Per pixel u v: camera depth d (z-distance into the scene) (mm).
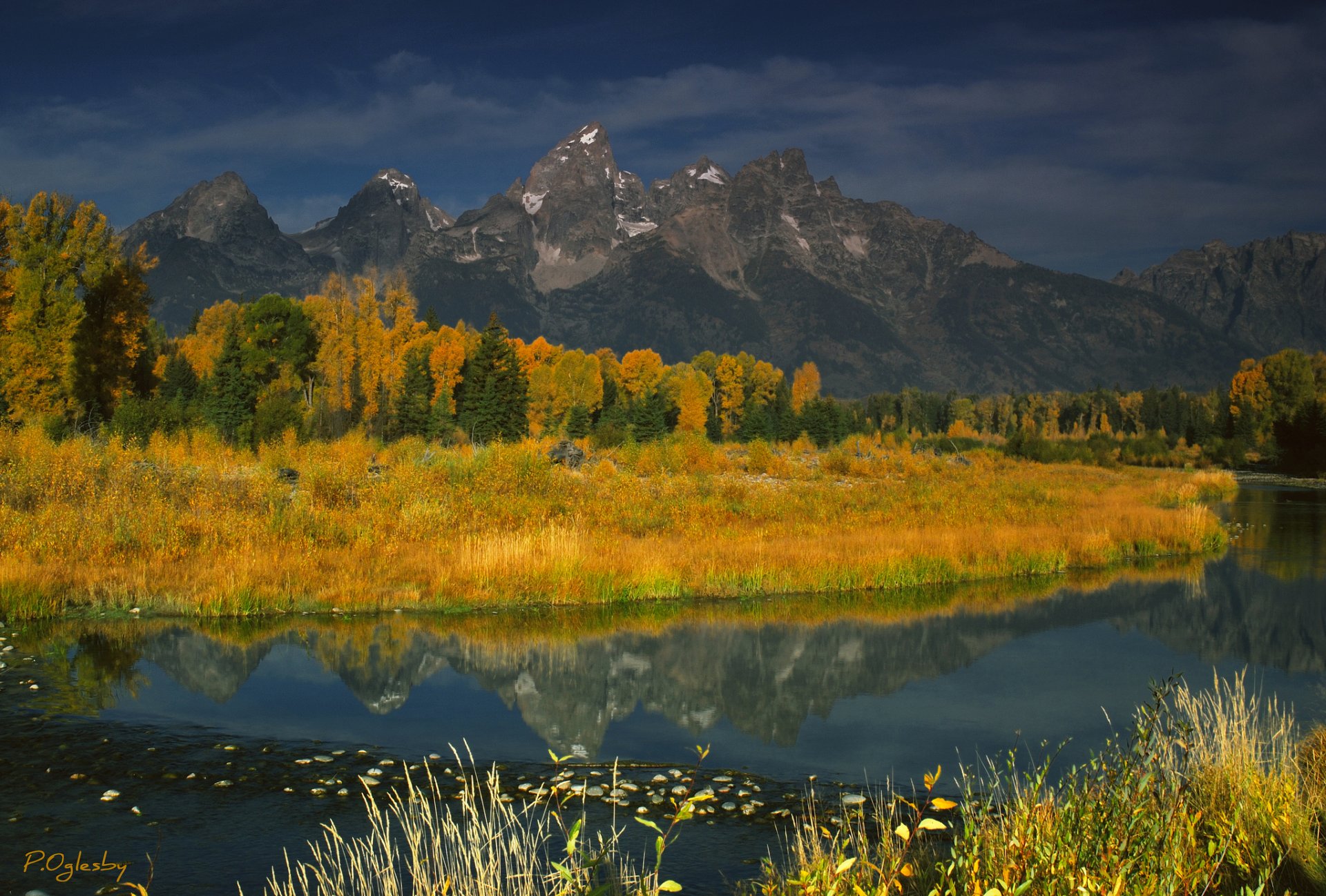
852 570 18719
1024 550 21484
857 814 6875
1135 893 4000
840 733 9312
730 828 6578
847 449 60438
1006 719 9898
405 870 5695
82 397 41312
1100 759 5746
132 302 43156
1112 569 21641
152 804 6945
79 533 17484
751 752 8656
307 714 9609
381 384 74125
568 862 5684
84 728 8844
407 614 15195
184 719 9273
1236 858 4742
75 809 6812
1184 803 4922
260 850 6078
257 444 44844
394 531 19906
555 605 16297
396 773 7797
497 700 10430
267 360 68312
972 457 69812
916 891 4871
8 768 7672
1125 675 11945
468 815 6801
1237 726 6668
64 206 40875
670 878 5598
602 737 9086
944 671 12078
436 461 27641
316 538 18969
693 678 11633
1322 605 17188
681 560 18906
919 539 22031
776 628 14734
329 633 13609
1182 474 69062
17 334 39188
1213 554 24578
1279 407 106938
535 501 23719
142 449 32812
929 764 8305
